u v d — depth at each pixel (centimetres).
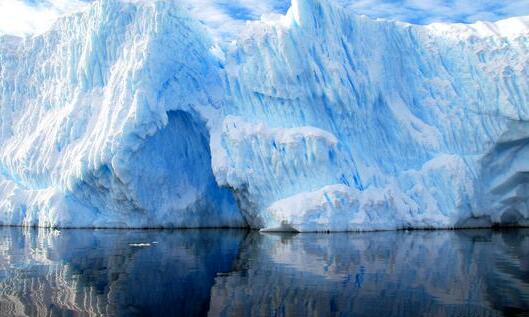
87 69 3591
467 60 3372
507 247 2080
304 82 3119
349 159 2995
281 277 1409
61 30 3872
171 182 3397
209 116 3412
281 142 2902
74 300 1152
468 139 3253
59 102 3719
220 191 3425
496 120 3206
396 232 2802
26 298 1173
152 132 3228
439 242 2266
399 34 3547
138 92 3178
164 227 3325
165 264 1658
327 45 3234
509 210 3247
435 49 3497
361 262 1666
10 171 3712
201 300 1144
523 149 3203
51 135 3578
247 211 3100
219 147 3102
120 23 3594
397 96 3422
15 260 1762
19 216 3459
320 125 3127
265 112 3169
